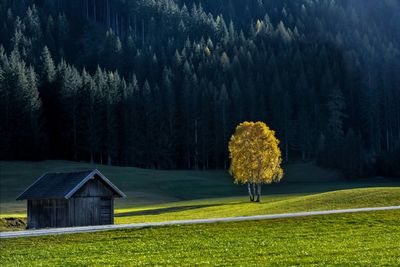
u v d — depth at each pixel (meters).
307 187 167.25
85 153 198.62
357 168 199.00
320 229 54.38
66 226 68.00
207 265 38.31
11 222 72.81
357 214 63.25
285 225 56.50
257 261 39.44
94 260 40.72
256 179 120.31
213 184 169.12
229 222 58.28
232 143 123.19
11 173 163.88
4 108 182.88
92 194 70.06
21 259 41.69
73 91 199.38
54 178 72.56
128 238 50.12
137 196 145.62
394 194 88.62
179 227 55.25
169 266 38.09
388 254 41.22
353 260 39.06
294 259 39.84
